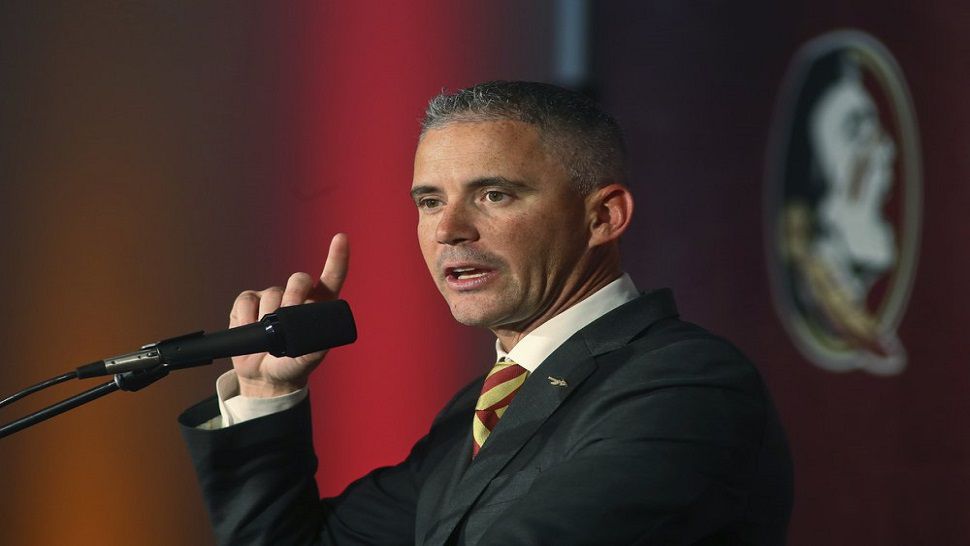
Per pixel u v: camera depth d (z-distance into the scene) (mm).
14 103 9055
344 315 4809
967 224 16000
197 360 4598
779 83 14109
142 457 9492
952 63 15992
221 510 5801
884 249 15227
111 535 9305
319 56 10539
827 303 14406
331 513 6137
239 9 10125
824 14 14703
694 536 4477
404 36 11055
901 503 15023
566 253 5266
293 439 5875
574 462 4504
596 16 12523
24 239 9047
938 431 15445
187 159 9797
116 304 9391
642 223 12945
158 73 9703
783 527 5094
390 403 10836
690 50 13328
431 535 5137
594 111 5414
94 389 4516
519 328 5430
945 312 15727
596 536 4215
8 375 8938
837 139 14711
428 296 11117
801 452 14203
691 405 4609
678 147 13172
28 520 8977
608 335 5199
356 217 10641
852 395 14695
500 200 5164
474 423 5348
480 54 11562
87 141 9352
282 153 10281
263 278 10102
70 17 9352
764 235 13898
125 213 9484
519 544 4141
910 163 15508
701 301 13312
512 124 5191
